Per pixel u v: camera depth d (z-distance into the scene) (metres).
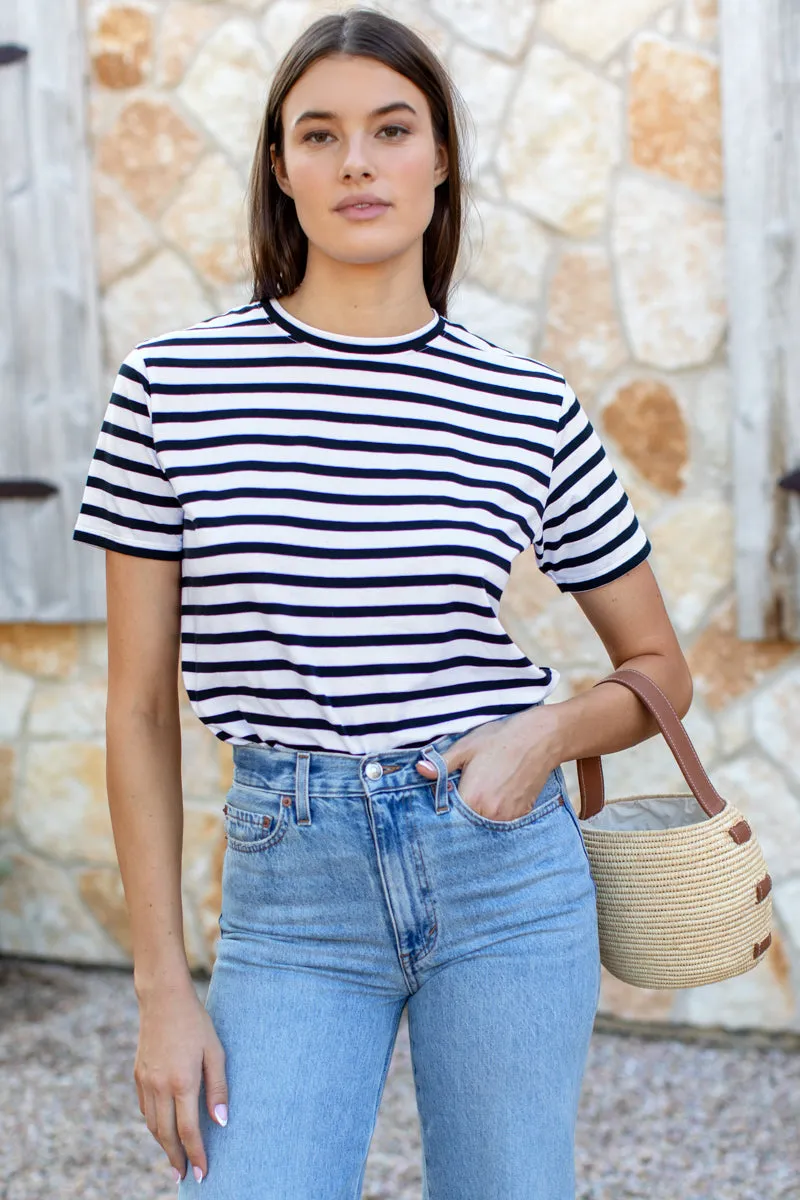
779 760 3.41
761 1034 3.49
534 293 3.48
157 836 1.57
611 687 1.74
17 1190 2.83
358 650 1.52
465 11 3.44
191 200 3.70
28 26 3.67
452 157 1.74
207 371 1.57
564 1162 1.53
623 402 3.46
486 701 1.61
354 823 1.52
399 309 1.65
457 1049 1.53
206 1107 1.49
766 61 3.18
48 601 3.82
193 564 1.53
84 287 3.75
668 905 1.72
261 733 1.55
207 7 3.62
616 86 3.37
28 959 4.09
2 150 3.72
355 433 1.57
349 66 1.58
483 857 1.54
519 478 1.63
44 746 3.99
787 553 3.28
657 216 3.38
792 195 3.21
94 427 3.78
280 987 1.52
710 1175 2.87
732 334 3.29
